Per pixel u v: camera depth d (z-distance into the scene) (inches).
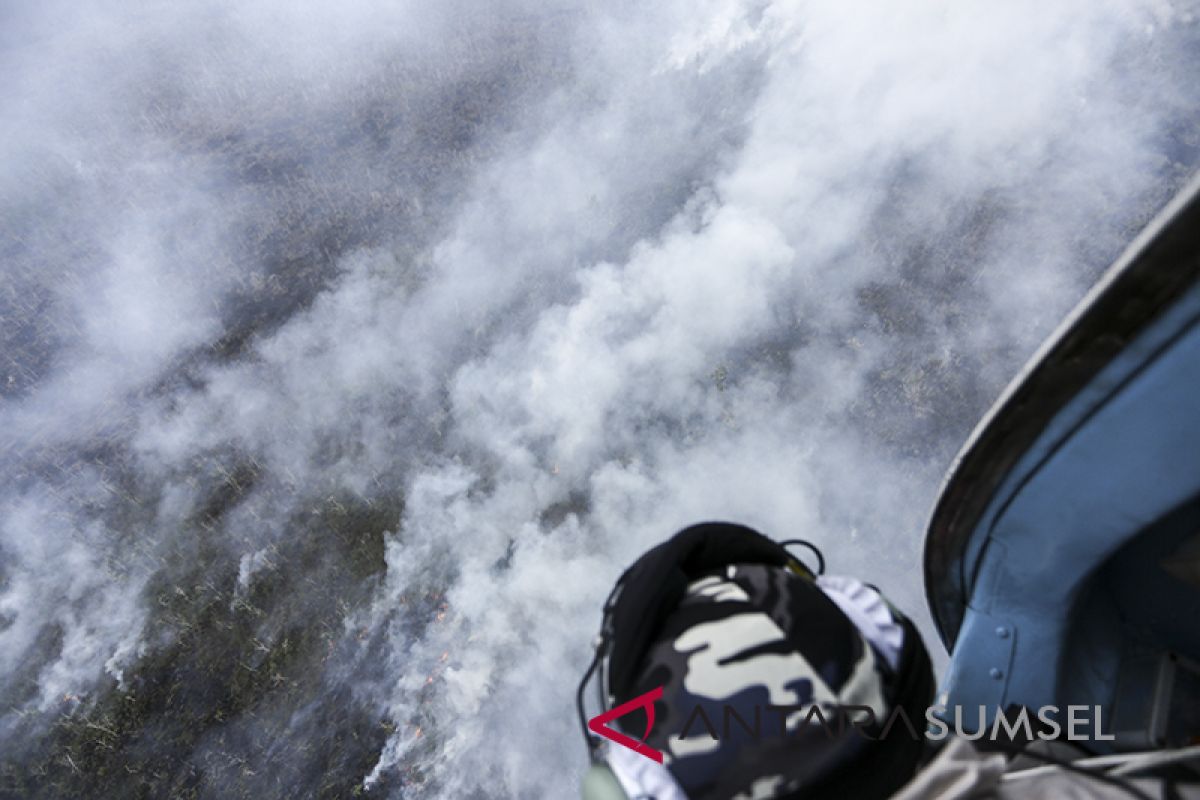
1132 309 26.8
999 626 40.8
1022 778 34.0
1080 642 41.4
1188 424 28.6
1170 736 37.7
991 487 36.2
